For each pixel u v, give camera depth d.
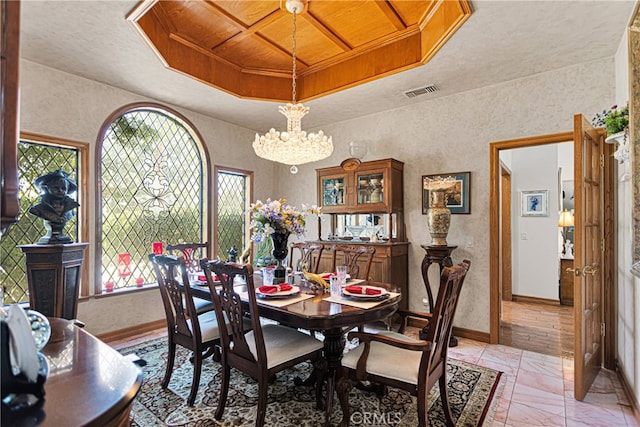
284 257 2.65
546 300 4.89
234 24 2.84
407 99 3.72
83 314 3.14
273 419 2.01
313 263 4.11
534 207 5.01
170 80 3.22
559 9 2.15
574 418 2.04
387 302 2.08
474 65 2.93
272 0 2.54
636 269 1.81
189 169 4.18
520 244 5.10
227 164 4.53
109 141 3.45
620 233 2.56
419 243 3.82
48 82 2.94
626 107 2.10
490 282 3.32
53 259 2.54
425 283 3.35
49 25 2.34
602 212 2.72
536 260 4.98
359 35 3.00
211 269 1.97
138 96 3.57
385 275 3.54
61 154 3.13
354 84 3.34
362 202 3.94
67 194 2.76
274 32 2.96
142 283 3.64
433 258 3.28
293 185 5.07
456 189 3.55
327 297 2.20
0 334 0.75
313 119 4.44
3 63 0.77
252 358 1.89
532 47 2.63
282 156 2.93
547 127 3.06
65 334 1.27
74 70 3.02
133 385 0.88
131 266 3.61
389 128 4.07
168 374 2.39
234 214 4.75
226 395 2.03
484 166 3.39
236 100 3.72
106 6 2.15
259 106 3.93
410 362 1.81
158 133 3.87
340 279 2.29
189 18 2.76
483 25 2.33
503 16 2.23
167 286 2.34
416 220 3.85
